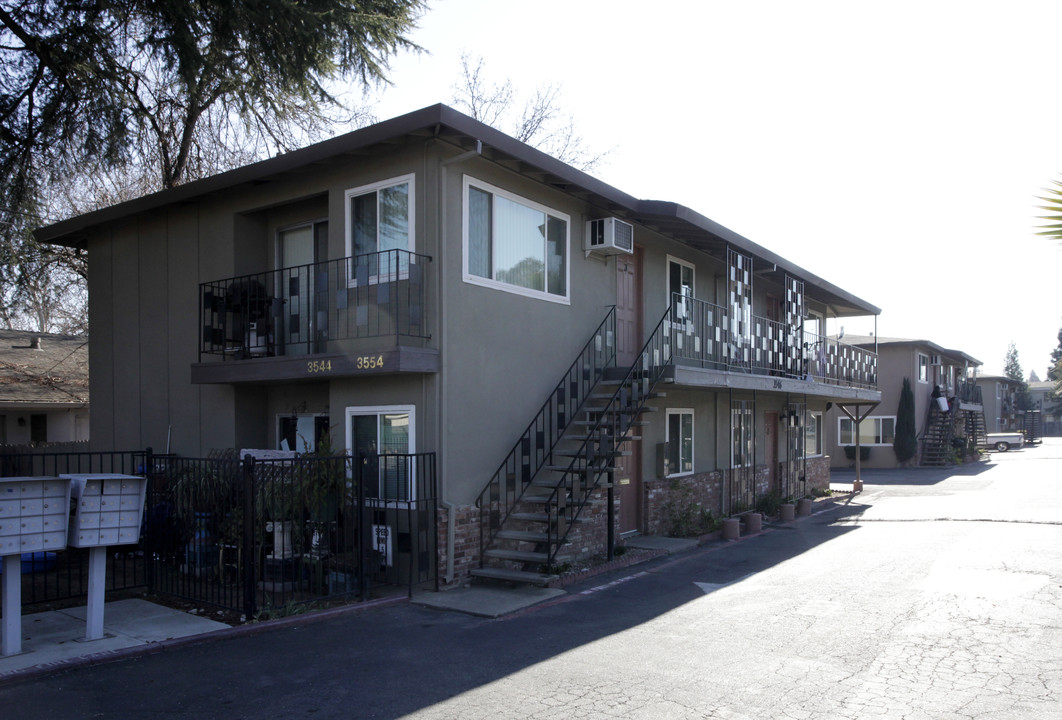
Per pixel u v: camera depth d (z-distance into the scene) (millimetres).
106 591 9328
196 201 12656
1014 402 71938
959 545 12727
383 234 10438
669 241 15398
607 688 6129
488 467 10492
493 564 10336
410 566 9258
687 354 14789
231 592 9086
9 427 19844
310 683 6312
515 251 11219
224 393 12219
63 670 6617
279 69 14047
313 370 10242
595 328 12875
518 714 5605
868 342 36000
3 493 6789
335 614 8414
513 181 11180
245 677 6469
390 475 10070
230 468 9055
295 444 12039
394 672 6574
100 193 19578
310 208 11914
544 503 11047
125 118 13883
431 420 9781
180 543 9250
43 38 12438
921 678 6281
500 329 10797
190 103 17984
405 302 9953
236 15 12648
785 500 17797
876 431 36000
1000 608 8516
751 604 8930
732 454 17203
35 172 13820
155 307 13391
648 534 14031
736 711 5609
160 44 12805
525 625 8086
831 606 8750
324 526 9008
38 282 18688
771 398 19906
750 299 15398
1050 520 15539
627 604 9016
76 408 20141
